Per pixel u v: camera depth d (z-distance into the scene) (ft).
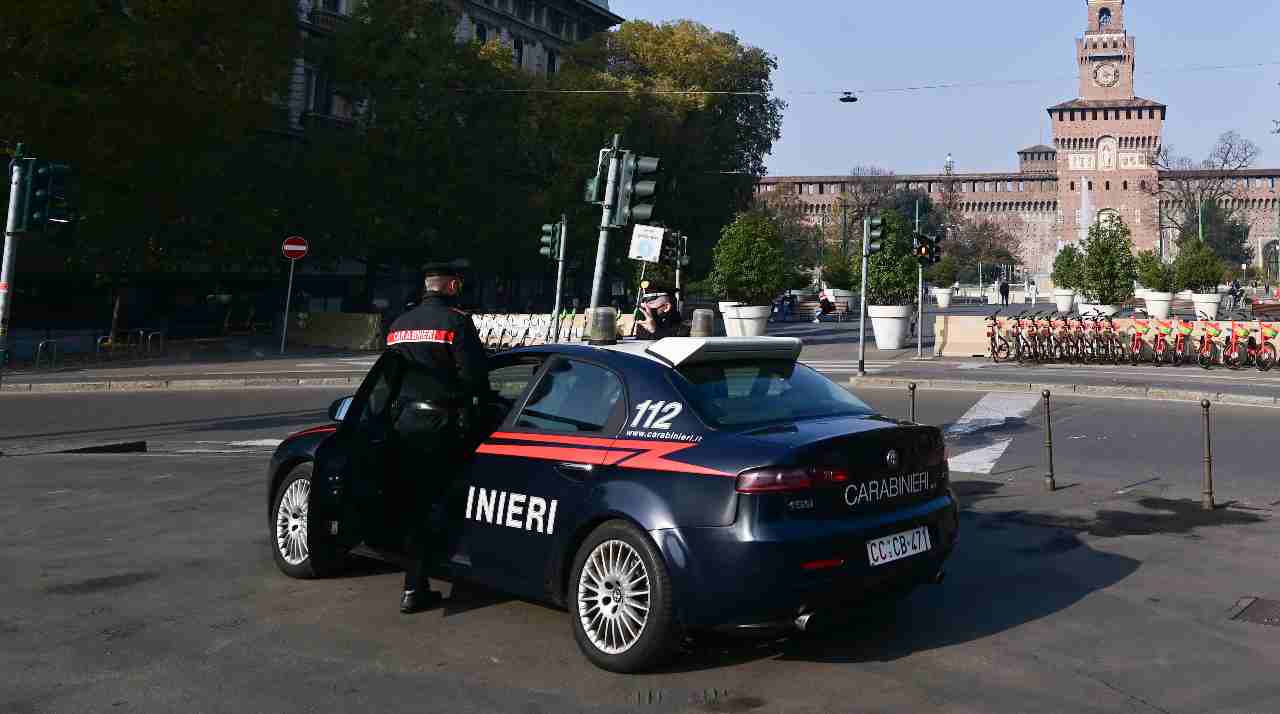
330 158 106.42
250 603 17.94
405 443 16.40
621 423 15.16
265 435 43.04
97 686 13.80
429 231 120.16
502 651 15.31
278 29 93.09
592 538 14.61
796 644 15.56
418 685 13.88
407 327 16.89
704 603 13.47
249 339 111.55
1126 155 432.66
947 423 43.04
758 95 173.37
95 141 77.05
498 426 16.94
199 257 98.12
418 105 110.83
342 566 19.84
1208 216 312.50
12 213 48.49
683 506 13.74
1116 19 441.27
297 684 13.92
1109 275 108.99
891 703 13.15
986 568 20.11
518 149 134.10
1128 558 20.80
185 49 85.25
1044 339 74.18
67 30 77.05
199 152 86.33
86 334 107.65
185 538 23.38
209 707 13.05
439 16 116.16
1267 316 105.70
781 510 13.35
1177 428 40.55
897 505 14.73
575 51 162.61
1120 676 14.11
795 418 15.14
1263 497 27.04
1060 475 30.76
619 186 38.93
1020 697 13.34
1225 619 16.69
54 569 20.42
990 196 467.93
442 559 16.98
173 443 40.93
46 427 46.26
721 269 81.87
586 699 13.34
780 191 347.36
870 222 67.00
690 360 15.52
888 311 87.66
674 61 158.20
